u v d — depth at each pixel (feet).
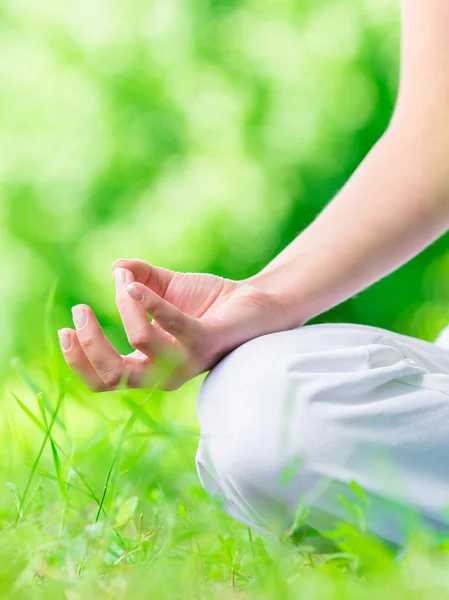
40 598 4.17
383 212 5.55
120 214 33.06
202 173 32.37
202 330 5.06
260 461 4.72
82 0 33.68
